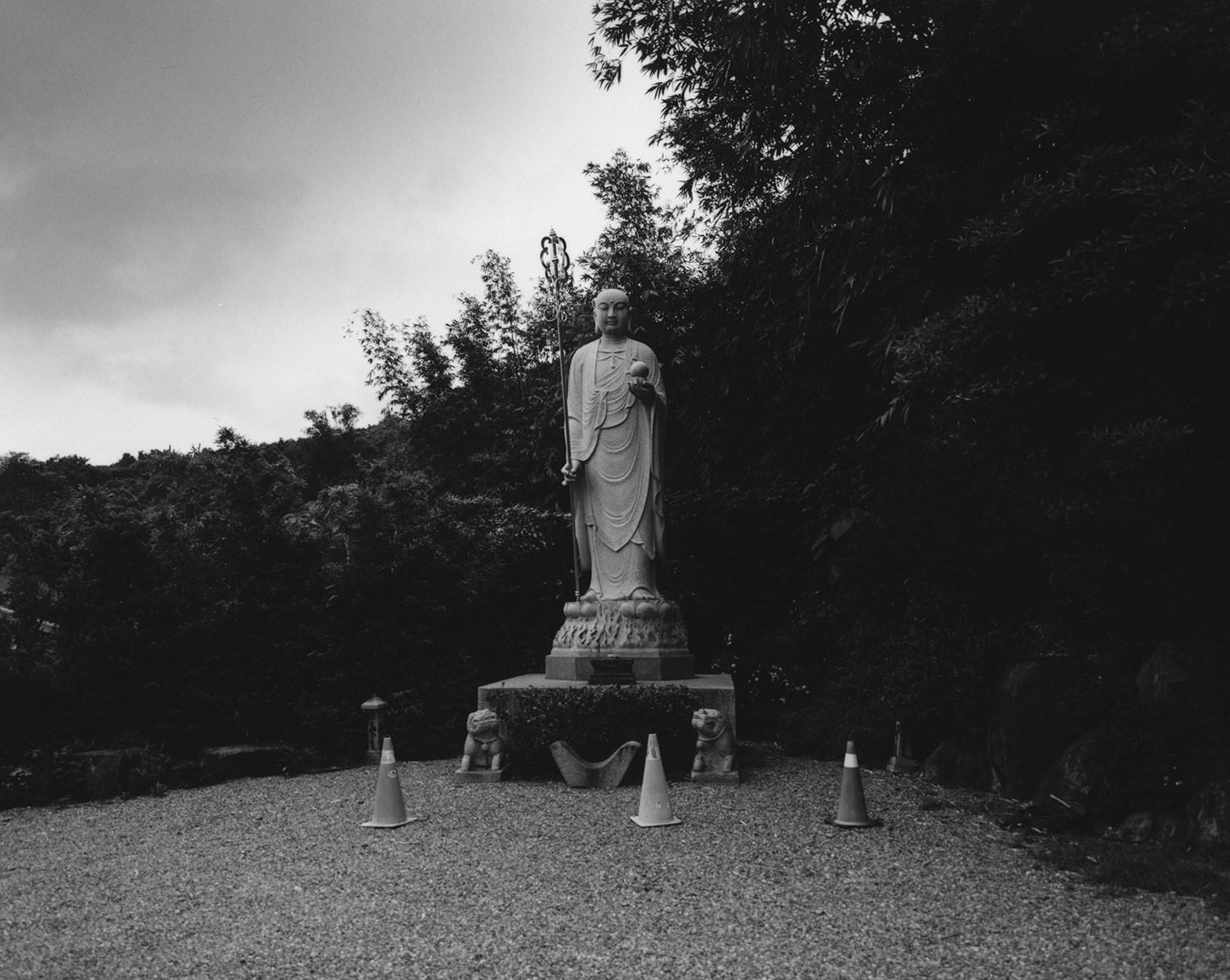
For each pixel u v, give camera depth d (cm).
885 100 941
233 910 564
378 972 457
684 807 832
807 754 1158
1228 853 623
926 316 888
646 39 1198
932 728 1018
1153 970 453
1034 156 814
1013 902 557
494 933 511
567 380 1177
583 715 955
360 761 1129
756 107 1059
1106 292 635
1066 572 896
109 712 1065
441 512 1298
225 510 1196
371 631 1175
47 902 596
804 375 1327
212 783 1027
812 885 596
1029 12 720
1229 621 750
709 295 1501
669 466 1578
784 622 1455
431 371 1719
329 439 1866
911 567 1129
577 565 1141
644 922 527
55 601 1084
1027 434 710
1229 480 677
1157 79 669
